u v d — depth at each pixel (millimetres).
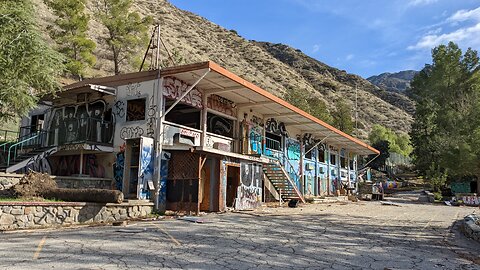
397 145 77625
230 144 20422
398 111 135375
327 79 149750
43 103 19750
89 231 9562
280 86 98938
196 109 18625
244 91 18484
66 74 38469
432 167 37875
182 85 17172
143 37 45594
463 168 33125
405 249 8625
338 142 34438
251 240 8828
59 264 5840
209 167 16500
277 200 23625
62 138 17703
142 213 14047
